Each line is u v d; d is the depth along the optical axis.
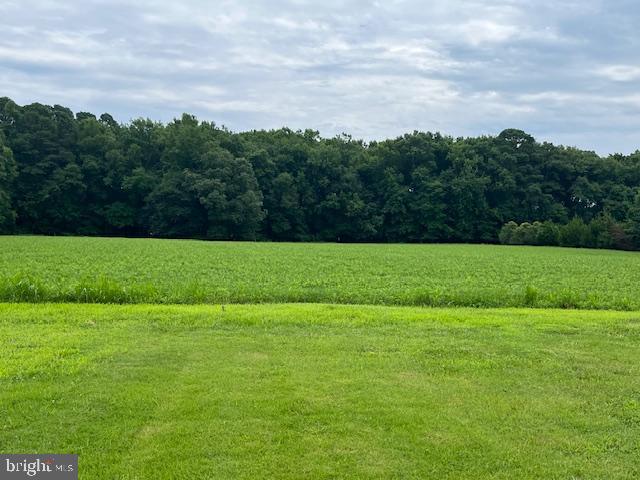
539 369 7.89
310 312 12.24
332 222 83.31
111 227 76.00
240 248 46.28
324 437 5.41
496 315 12.72
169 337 9.42
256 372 7.39
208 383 6.88
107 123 91.31
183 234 73.56
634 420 6.07
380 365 7.85
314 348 8.77
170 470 4.75
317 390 6.71
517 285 22.91
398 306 14.66
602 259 44.00
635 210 69.25
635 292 21.05
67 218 72.75
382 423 5.79
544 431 5.72
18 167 71.38
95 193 75.31
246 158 79.75
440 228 82.00
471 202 82.00
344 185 83.44
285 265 29.84
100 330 9.88
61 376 7.03
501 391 6.89
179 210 71.50
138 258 31.83
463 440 5.44
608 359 8.55
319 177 84.31
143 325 10.43
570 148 90.94
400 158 87.38
